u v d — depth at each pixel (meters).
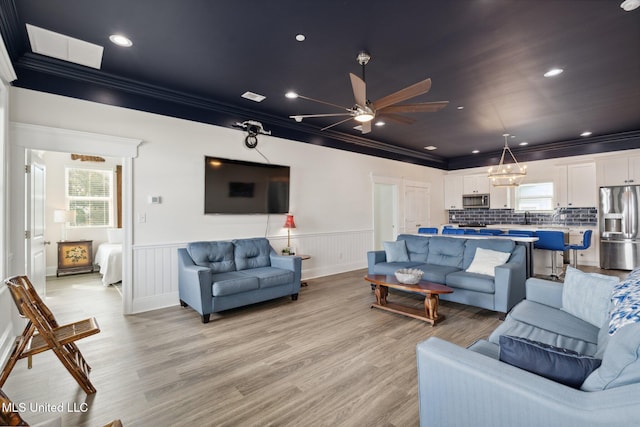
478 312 3.71
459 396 1.23
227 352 2.64
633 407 0.88
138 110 3.72
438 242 4.60
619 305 1.52
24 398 2.01
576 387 1.13
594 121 5.10
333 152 5.94
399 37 2.65
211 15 2.36
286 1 2.20
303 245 5.45
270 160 4.97
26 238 3.26
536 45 2.78
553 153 6.93
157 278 3.87
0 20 2.26
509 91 3.81
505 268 3.41
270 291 3.90
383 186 7.63
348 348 2.72
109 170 6.51
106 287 4.88
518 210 7.53
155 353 2.63
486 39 2.67
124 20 2.43
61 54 2.96
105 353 2.62
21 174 3.02
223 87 3.73
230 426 1.74
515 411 1.08
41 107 3.13
